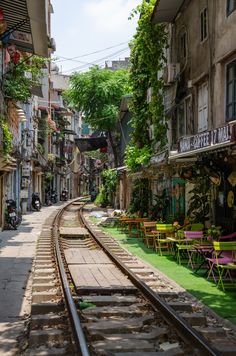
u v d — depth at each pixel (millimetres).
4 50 23641
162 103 22750
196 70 18094
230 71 15078
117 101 43625
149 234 19531
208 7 16531
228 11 14977
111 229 27094
